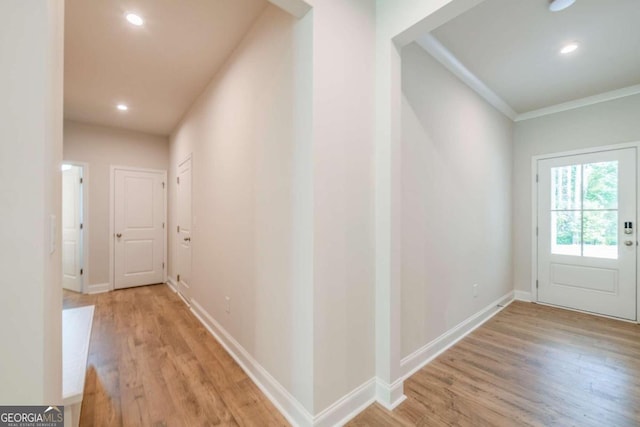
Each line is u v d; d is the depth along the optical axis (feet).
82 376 4.69
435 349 7.77
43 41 2.37
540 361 7.34
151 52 8.08
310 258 4.79
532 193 12.59
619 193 10.56
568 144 11.69
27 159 2.31
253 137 6.76
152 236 15.76
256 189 6.60
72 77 9.49
